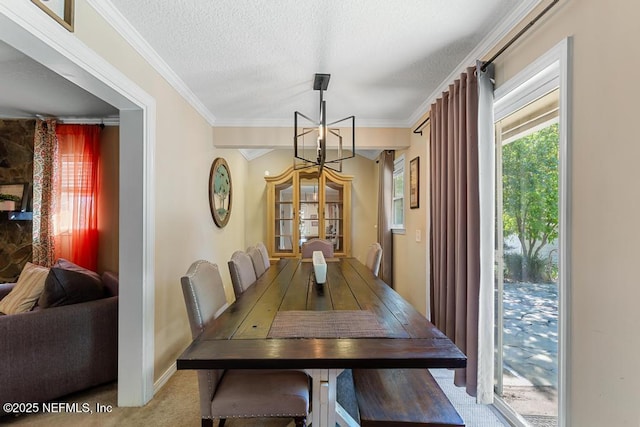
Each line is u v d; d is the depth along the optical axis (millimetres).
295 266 3006
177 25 1776
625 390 1067
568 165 1304
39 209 2984
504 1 1565
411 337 1216
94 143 3092
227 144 3531
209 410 1362
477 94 1890
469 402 1984
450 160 2246
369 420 1217
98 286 2287
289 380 1466
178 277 2574
